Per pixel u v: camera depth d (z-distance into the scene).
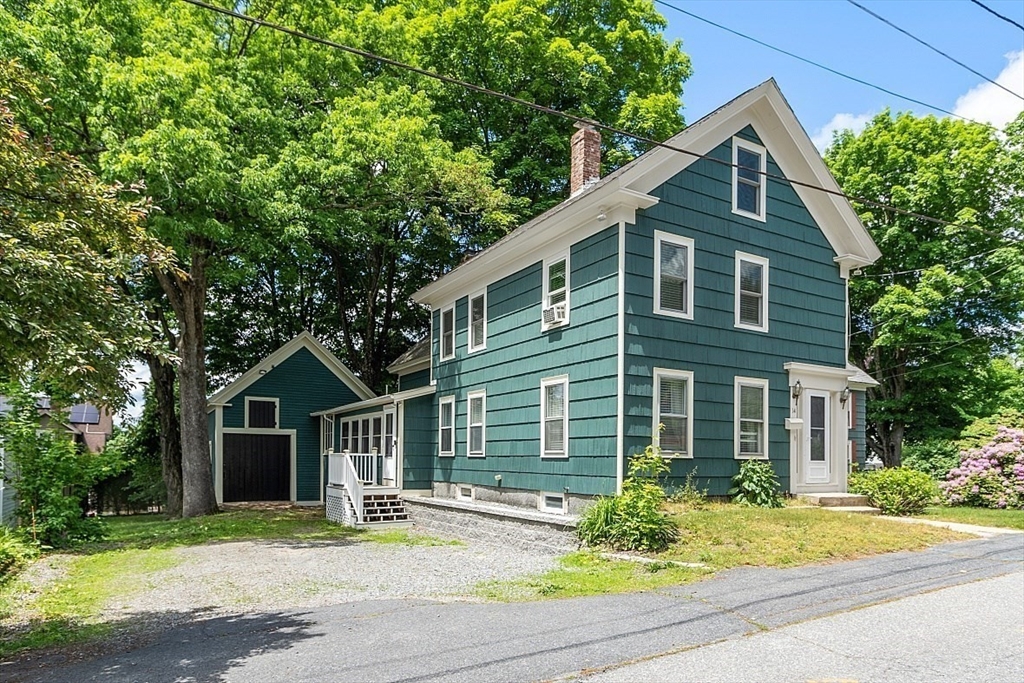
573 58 22.97
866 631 6.52
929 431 27.12
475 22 23.03
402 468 19.53
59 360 6.04
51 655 6.34
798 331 15.28
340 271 28.69
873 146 27.52
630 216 12.87
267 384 24.91
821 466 15.43
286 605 8.36
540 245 15.28
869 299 28.22
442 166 18.22
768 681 5.23
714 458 13.61
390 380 29.61
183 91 14.02
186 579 10.41
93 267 6.64
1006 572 9.17
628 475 12.39
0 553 11.48
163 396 24.06
